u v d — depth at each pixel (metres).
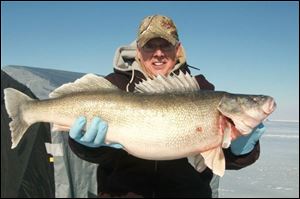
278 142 5.49
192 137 0.89
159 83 0.92
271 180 2.56
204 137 0.90
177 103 0.90
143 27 1.01
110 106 0.90
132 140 0.89
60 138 1.38
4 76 1.20
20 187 1.23
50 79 1.54
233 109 0.89
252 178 2.61
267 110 0.90
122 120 0.89
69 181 1.39
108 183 1.00
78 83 0.92
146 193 0.98
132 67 1.04
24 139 1.25
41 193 1.31
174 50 1.02
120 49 1.08
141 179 0.99
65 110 0.91
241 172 2.80
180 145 0.89
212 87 1.07
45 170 1.34
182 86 0.92
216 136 0.90
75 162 1.43
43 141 1.36
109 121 0.89
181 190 0.99
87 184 1.44
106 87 0.92
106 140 0.90
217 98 0.90
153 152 0.90
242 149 0.94
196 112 0.89
